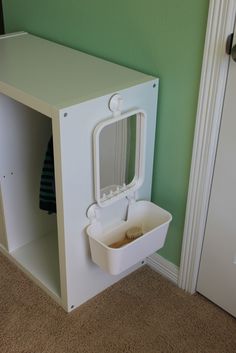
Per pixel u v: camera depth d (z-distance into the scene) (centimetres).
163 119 151
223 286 157
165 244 170
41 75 144
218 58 126
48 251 182
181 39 134
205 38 127
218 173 142
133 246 145
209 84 131
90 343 149
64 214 139
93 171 139
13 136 161
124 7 145
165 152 155
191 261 161
